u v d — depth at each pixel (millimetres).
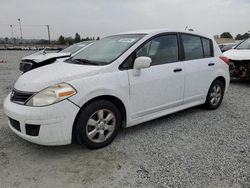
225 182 2768
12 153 3410
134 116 3869
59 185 2725
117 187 2686
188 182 2764
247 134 4062
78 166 3090
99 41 4668
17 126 3279
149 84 3928
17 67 14305
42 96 3096
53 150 3488
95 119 3455
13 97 3396
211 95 5207
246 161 3207
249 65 7602
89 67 3551
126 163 3148
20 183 2758
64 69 3570
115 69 3607
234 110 5348
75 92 3178
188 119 4758
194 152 3439
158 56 4141
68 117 3139
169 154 3379
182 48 4504
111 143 3697
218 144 3689
